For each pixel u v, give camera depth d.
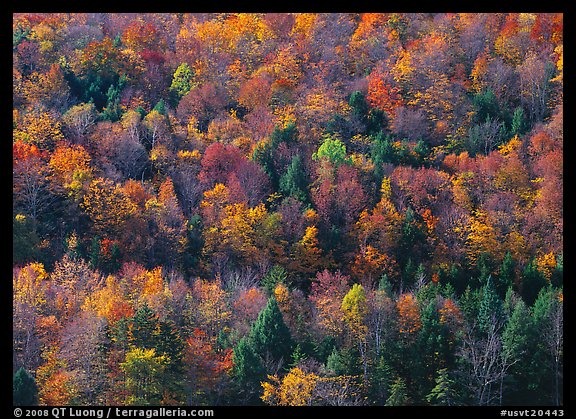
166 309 169.12
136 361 150.38
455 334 167.50
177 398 153.00
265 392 153.25
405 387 160.50
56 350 157.50
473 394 161.38
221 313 172.00
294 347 164.00
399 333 169.00
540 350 165.88
